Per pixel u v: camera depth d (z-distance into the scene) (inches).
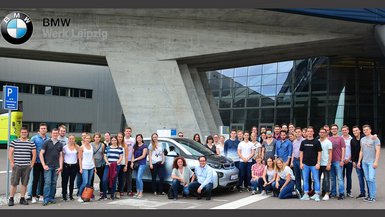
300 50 1044.5
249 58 1075.3
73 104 1812.3
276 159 397.4
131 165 404.5
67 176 379.9
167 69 923.4
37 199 377.1
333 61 1396.4
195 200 381.1
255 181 416.2
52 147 360.8
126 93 904.9
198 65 1076.5
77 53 897.5
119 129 1978.3
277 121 1496.1
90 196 372.8
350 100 1348.4
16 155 350.0
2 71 1562.5
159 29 924.0
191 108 916.6
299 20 909.8
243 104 1606.8
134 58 913.5
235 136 466.3
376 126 1337.4
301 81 1465.3
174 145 431.8
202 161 389.4
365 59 1375.5
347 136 397.7
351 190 438.6
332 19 891.4
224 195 413.1
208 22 936.3
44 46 887.7
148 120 904.3
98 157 395.5
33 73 1662.2
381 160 753.0
